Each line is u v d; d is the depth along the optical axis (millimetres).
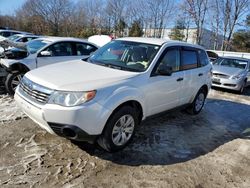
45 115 3438
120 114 3826
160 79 4543
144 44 4875
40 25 38469
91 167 3609
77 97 3404
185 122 5805
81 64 4559
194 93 5902
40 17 39656
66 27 39531
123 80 3938
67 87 3463
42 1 39562
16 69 6527
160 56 4621
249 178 3773
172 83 4879
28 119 5000
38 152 3846
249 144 4980
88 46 8070
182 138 4902
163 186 3354
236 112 7254
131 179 3434
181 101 5438
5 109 5453
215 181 3604
